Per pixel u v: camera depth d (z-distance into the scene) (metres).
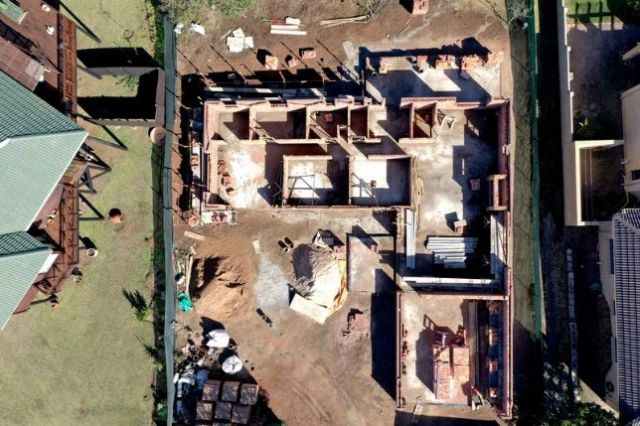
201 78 33.66
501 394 30.52
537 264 31.58
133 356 33.25
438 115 32.41
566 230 31.95
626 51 32.16
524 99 32.31
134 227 33.47
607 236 30.39
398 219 32.09
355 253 32.81
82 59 33.84
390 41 33.16
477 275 32.16
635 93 30.00
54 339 33.53
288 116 33.28
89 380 33.34
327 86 33.28
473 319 32.09
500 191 31.22
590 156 31.45
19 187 27.50
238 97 33.38
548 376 31.58
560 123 32.16
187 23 33.62
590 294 31.73
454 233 32.41
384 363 32.59
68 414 33.38
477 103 31.03
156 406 33.03
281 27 33.44
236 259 33.28
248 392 31.91
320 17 33.47
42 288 30.73
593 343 31.52
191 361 33.19
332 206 31.34
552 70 32.38
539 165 32.22
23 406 33.56
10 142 26.73
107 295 33.44
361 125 32.69
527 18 32.06
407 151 32.72
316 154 32.94
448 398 31.78
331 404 32.75
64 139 28.17
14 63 28.55
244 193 33.31
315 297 32.47
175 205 33.34
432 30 33.00
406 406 32.38
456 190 32.50
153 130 33.25
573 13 32.34
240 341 33.22
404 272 32.31
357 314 32.56
